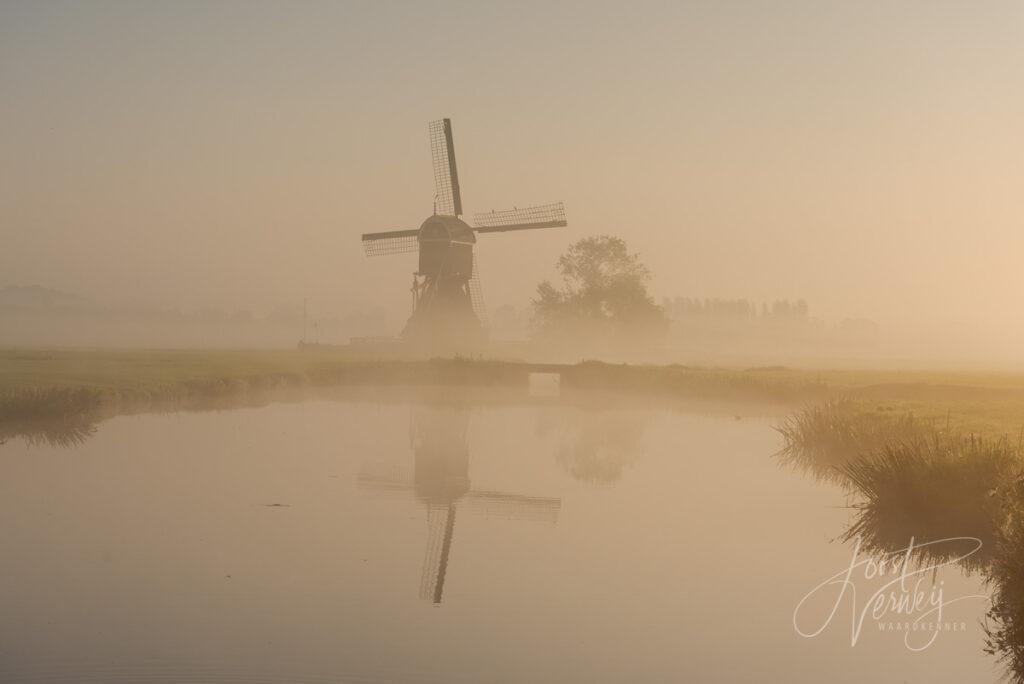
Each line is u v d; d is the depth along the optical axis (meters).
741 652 12.09
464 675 11.18
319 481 24.58
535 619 13.24
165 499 21.53
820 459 29.48
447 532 18.70
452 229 78.75
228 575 15.13
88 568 15.41
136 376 48.97
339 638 12.27
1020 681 11.23
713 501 22.47
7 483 23.06
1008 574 13.99
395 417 42.91
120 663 11.27
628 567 16.05
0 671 10.95
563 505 21.80
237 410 43.16
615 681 11.04
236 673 10.97
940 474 18.92
